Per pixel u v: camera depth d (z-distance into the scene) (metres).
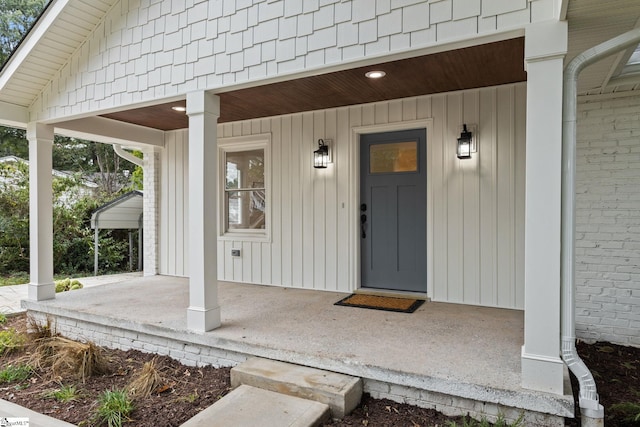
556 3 2.32
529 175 2.42
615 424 2.50
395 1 2.83
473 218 4.34
